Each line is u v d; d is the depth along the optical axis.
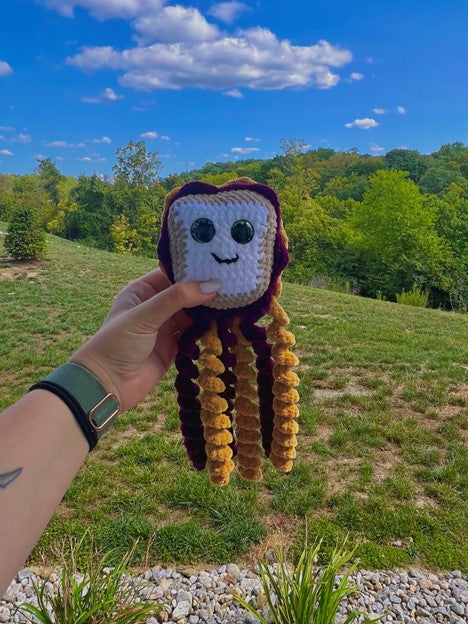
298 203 33.12
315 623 2.13
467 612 2.85
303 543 3.37
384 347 7.86
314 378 6.50
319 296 13.93
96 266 16.92
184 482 4.05
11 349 8.30
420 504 3.86
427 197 30.53
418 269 24.86
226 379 1.26
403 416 5.39
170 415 5.44
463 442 4.83
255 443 1.28
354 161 62.88
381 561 3.23
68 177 59.94
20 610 2.69
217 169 44.25
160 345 1.38
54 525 3.53
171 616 2.78
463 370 6.68
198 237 1.15
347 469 4.36
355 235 29.62
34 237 16.59
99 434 1.12
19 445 0.98
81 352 1.19
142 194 38.59
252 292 1.19
